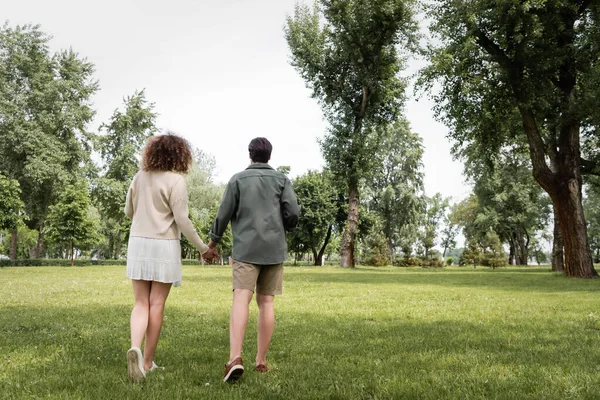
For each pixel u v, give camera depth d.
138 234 3.75
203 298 10.25
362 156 32.91
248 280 3.71
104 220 58.88
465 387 3.24
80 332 5.70
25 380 3.43
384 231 55.41
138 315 3.69
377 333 5.67
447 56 20.08
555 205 21.22
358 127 33.12
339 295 11.30
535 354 4.33
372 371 3.73
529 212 46.38
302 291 12.58
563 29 19.20
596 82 18.83
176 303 9.16
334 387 3.27
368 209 56.66
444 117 22.88
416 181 56.38
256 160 4.00
